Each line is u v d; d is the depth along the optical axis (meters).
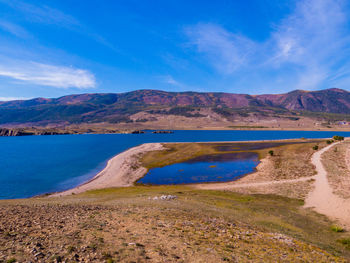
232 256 12.73
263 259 12.98
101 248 11.67
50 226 14.98
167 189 47.53
